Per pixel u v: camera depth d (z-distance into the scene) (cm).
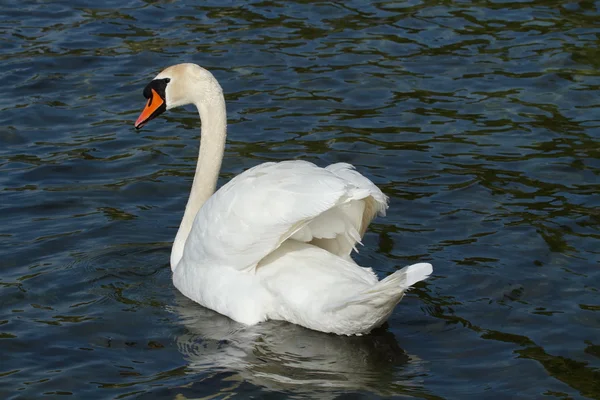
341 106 1692
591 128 1605
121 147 1545
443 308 1082
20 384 930
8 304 1087
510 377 941
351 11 2084
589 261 1182
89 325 1045
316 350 995
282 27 2002
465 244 1238
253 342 1012
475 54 1884
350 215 1051
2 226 1282
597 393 912
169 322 1058
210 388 920
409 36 1962
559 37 1953
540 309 1077
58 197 1370
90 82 1769
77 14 2058
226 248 1059
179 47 1902
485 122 1633
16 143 1545
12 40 1925
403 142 1565
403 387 923
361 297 944
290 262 1045
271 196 1024
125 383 930
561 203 1349
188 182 1435
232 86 1756
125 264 1195
